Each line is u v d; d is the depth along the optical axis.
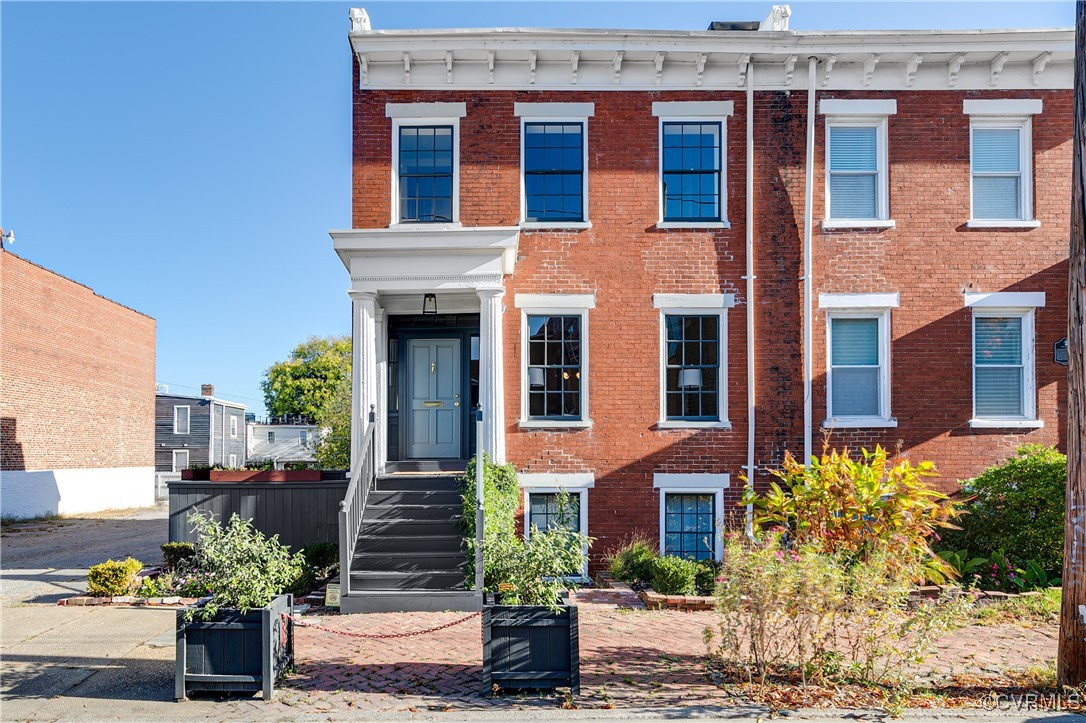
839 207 13.76
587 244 13.50
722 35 13.10
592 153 13.59
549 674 6.71
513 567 7.11
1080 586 6.82
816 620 7.46
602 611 9.95
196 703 6.61
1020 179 13.70
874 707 6.44
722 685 6.95
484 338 12.48
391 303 13.70
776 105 13.58
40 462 27.34
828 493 8.98
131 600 10.56
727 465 13.27
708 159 13.78
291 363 57.59
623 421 13.30
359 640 8.52
